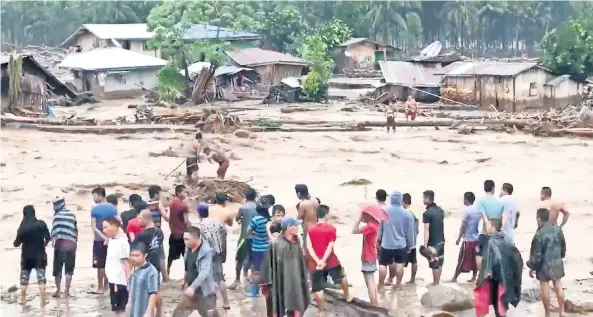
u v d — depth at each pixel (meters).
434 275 17.17
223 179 30.42
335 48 108.38
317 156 41.34
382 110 70.00
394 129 51.75
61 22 136.88
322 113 68.44
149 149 42.88
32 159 38.91
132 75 87.69
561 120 53.50
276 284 13.68
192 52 80.69
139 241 12.92
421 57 84.19
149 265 12.59
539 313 15.38
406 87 77.38
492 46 147.62
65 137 47.59
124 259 14.35
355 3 127.62
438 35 145.75
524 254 21.25
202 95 79.31
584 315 15.20
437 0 141.62
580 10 123.06
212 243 15.34
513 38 147.25
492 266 13.91
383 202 15.79
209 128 50.12
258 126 52.44
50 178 33.41
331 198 30.20
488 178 35.41
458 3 138.62
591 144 46.59
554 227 14.84
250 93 85.44
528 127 52.50
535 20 143.50
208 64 89.38
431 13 143.25
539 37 147.50
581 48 73.81
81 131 49.56
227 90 85.50
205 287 13.55
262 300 16.14
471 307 15.64
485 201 16.73
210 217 15.91
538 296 16.55
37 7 135.62
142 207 16.09
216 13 88.00
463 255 17.39
